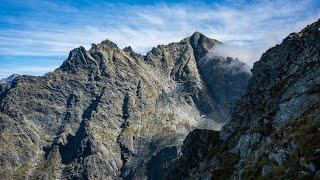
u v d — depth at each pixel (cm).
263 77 15575
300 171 6072
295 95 10044
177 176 19188
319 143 6275
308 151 6281
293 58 14112
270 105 12319
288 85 12125
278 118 10388
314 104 8362
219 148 15588
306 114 8144
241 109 15825
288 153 7094
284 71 13975
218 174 11925
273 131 9975
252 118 13862
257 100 14775
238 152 12056
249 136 11569
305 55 12400
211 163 13262
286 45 14988
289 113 9875
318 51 11575
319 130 6762
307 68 11631
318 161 5962
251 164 8794
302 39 14062
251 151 10988
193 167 18338
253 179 7919
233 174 10438
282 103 10462
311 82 9756
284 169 6669
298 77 11769
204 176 12675
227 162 12050
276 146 7869
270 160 7500
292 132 7750
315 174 5828
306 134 6906
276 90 13112
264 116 11606
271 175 6931
